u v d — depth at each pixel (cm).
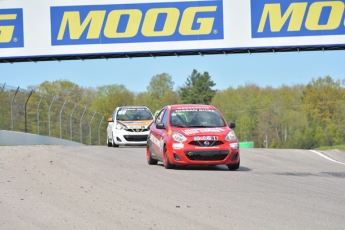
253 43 8306
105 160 4566
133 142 7219
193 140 3788
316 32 8281
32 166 3884
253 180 3209
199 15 8331
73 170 3666
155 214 2098
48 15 8500
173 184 2977
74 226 1883
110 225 1898
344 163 4759
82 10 8462
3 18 8544
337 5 8262
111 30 8425
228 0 8306
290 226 1894
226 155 3812
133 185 2917
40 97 9194
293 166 4350
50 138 9188
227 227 1873
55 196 2523
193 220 1988
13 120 8162
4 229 1836
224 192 2686
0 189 2736
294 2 8281
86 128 11312
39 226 1883
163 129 4072
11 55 8538
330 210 2209
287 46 8294
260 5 8300
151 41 8388
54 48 8500
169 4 8356
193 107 4200
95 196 2527
